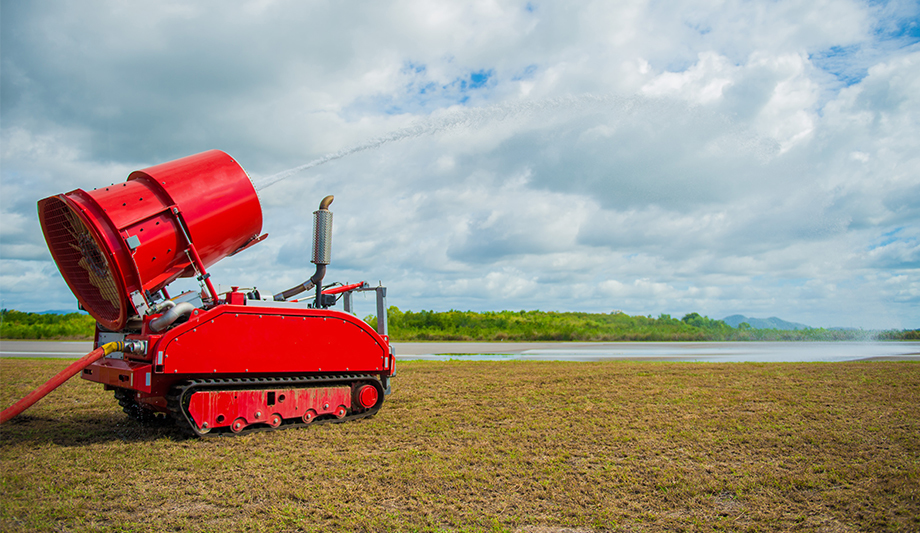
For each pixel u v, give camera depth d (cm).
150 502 430
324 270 805
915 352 2214
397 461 551
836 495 456
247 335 679
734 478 500
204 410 641
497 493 459
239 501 432
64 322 3731
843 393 968
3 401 913
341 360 766
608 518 404
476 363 1580
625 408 845
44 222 672
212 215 685
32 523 384
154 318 636
